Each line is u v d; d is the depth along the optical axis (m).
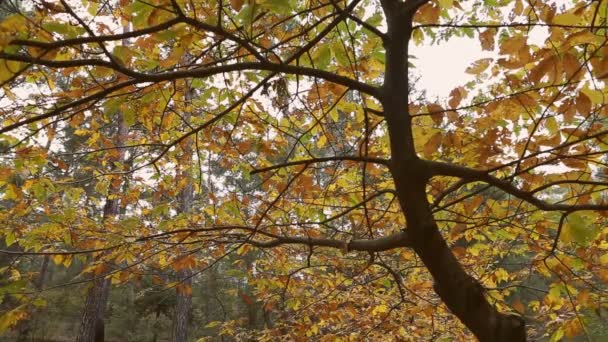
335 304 4.04
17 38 1.24
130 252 2.82
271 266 3.74
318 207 3.30
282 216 3.44
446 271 1.75
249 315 10.20
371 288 4.34
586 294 2.71
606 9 1.63
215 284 12.71
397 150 1.80
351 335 4.11
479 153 2.24
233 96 2.77
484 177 1.81
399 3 1.88
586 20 1.89
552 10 1.66
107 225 3.06
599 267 2.75
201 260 3.47
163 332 21.84
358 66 2.46
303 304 4.36
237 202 3.24
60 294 7.82
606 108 1.97
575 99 1.75
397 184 1.82
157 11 1.46
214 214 3.37
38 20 1.36
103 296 9.58
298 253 3.87
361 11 2.45
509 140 2.24
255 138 3.02
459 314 1.72
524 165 2.32
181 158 3.29
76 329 20.75
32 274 2.33
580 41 1.61
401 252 3.86
